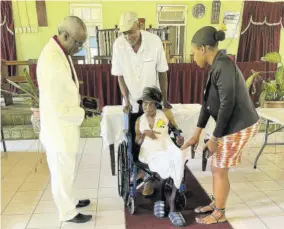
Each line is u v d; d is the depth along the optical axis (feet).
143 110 7.08
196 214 6.98
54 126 5.79
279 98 13.69
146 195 7.79
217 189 6.34
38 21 18.88
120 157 7.57
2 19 18.19
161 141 6.82
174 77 15.10
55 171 6.13
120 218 6.84
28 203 7.59
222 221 6.59
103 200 7.70
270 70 16.72
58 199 6.35
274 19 19.79
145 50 7.45
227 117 5.43
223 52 5.63
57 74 5.45
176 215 6.65
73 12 19.07
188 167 9.88
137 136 7.02
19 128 13.19
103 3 19.11
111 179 9.04
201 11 19.74
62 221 6.69
